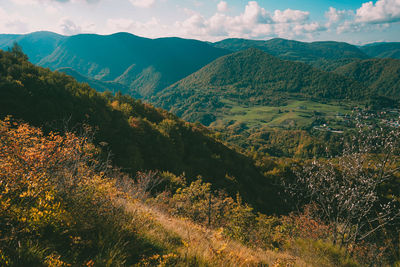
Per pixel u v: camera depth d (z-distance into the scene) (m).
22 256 1.80
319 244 5.12
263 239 6.17
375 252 4.39
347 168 4.58
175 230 4.08
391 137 4.05
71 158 2.98
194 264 2.71
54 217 2.23
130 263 2.45
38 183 2.28
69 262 2.01
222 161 42.25
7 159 2.22
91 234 2.56
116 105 47.47
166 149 34.97
